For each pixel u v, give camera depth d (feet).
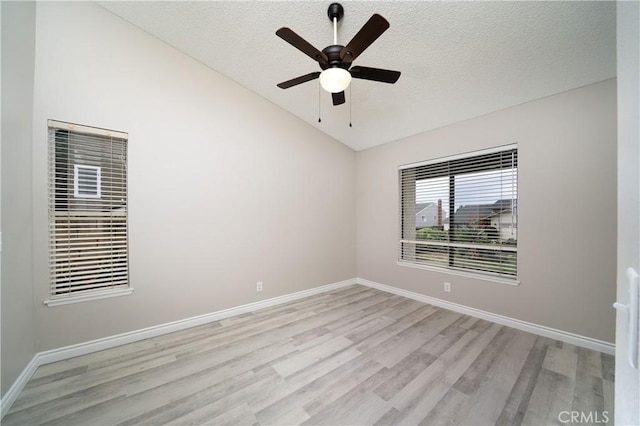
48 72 6.65
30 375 6.03
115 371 6.34
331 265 13.37
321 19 6.90
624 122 2.46
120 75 7.66
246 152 10.28
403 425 4.74
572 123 7.56
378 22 4.65
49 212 6.73
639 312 1.98
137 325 7.91
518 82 7.75
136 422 4.81
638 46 2.17
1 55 5.11
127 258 7.82
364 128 12.15
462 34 6.59
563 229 7.73
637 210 2.19
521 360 6.73
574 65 6.81
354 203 14.57
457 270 10.30
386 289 13.07
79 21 7.06
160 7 7.29
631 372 2.18
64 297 6.86
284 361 6.78
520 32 6.24
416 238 11.93
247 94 10.34
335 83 5.71
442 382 5.91
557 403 5.24
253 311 10.35
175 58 8.64
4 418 4.89
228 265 9.77
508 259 8.93
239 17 7.32
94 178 7.38
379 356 7.00
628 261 2.36
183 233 8.76
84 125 7.10
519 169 8.58
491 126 9.27
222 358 6.93
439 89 8.72
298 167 12.00
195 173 9.02
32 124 6.39
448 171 10.67
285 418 4.90
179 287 8.66
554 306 7.88
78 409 5.11
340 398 5.43
